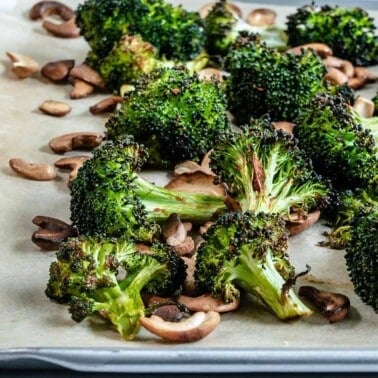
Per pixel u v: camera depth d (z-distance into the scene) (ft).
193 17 2.62
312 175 2.06
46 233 1.99
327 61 2.60
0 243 2.01
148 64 2.48
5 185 2.17
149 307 1.81
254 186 1.99
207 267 1.85
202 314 1.79
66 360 1.63
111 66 2.49
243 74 2.38
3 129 2.35
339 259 2.01
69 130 2.37
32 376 1.66
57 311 1.84
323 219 2.10
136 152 2.03
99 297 1.80
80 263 1.80
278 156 2.02
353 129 2.15
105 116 2.43
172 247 1.96
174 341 1.76
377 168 2.13
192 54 2.61
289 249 2.02
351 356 1.65
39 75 2.57
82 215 1.97
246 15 2.86
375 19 2.86
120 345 1.76
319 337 1.80
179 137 2.21
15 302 1.86
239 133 2.04
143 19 2.56
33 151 2.30
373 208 1.94
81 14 2.57
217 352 1.64
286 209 2.02
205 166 2.21
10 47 2.66
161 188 2.05
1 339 1.76
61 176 2.22
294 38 2.70
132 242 1.87
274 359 1.64
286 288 1.82
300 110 2.33
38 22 2.79
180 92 2.22
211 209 2.04
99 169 1.97
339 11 2.70
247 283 1.85
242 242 1.82
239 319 1.83
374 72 2.66
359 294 1.87
